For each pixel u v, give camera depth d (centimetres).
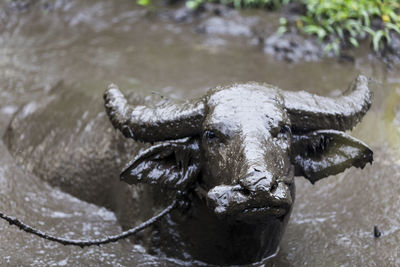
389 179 745
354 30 1088
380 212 688
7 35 1206
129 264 602
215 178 507
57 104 850
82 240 582
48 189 756
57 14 1263
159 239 607
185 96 891
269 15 1188
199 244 590
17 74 1054
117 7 1279
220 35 1162
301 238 645
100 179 714
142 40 1158
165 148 550
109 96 579
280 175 492
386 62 1030
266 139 494
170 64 1052
